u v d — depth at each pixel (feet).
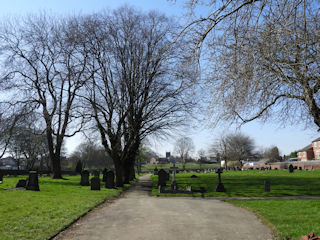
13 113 92.27
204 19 22.34
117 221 31.73
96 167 321.93
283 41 18.16
